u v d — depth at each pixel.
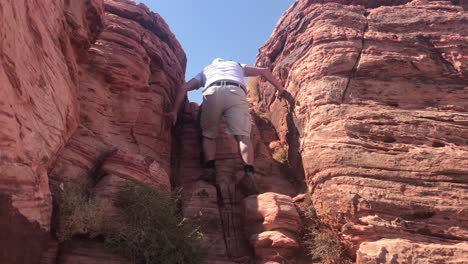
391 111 8.84
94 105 8.27
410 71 9.52
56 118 6.10
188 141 10.15
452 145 8.45
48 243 5.79
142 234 6.35
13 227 4.73
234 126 9.48
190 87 10.39
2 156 4.50
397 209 7.61
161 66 10.18
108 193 6.79
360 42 9.88
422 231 7.43
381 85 9.38
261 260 7.43
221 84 9.80
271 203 7.95
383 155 8.17
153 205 6.84
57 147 6.14
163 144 9.47
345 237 7.54
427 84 9.37
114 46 8.99
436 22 9.96
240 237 8.04
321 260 7.62
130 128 8.69
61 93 6.39
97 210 6.32
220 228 8.02
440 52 9.68
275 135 11.38
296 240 7.78
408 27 10.02
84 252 6.06
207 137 9.54
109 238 6.23
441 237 7.37
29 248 5.08
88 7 7.78
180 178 9.45
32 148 5.20
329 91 9.30
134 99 8.98
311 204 8.45
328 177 8.11
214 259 7.49
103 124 8.27
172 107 10.48
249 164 9.09
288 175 9.84
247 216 8.01
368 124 8.66
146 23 10.44
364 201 7.66
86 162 7.30
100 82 8.60
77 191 6.46
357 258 7.11
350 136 8.50
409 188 7.80
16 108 4.82
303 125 9.64
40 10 5.76
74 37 7.38
